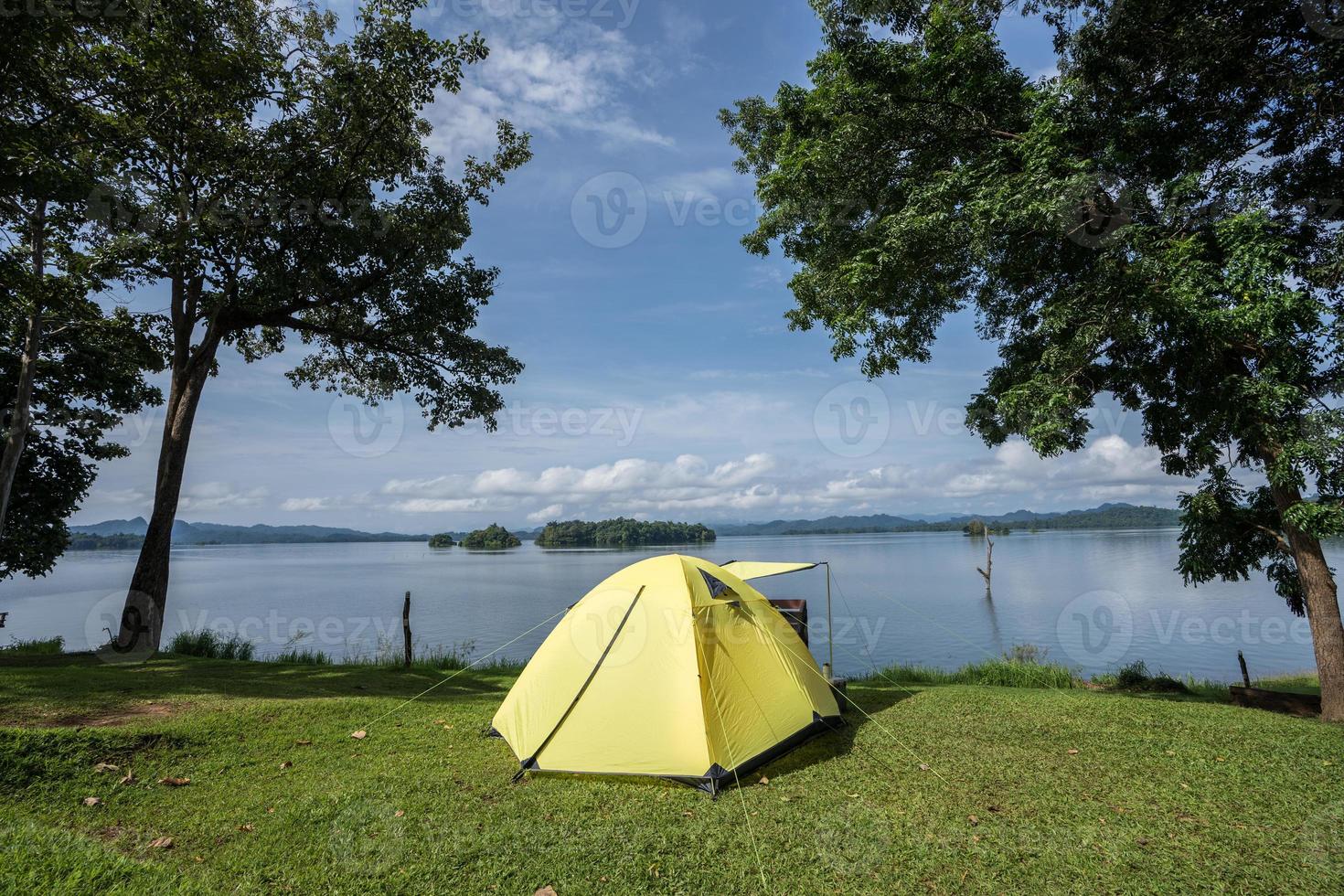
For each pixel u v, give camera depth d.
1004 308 12.40
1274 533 9.80
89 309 14.40
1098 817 5.23
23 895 3.76
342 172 16.14
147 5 11.16
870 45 11.31
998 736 7.45
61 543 17.34
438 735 7.56
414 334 18.42
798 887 4.26
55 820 4.92
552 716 6.64
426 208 18.00
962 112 11.06
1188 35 9.34
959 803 5.55
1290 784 5.90
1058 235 9.98
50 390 16.48
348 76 15.00
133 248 14.20
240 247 15.46
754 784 6.03
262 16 14.98
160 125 13.66
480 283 19.28
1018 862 4.53
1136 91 10.23
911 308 12.70
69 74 11.09
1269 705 9.95
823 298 13.27
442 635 30.20
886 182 11.98
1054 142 9.42
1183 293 8.27
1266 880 4.25
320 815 5.23
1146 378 10.21
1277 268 8.23
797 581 56.16
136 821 5.05
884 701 9.48
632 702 6.44
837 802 5.59
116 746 6.39
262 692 9.73
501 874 4.39
